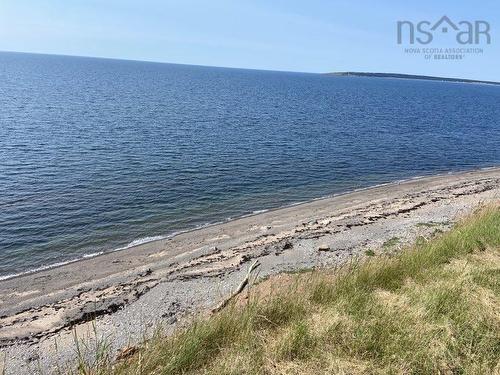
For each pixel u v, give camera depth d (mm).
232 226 19203
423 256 9352
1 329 10188
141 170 27375
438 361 5270
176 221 19766
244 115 59438
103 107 58281
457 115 79688
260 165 31078
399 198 24250
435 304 6598
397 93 152750
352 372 5117
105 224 18891
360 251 14922
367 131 51406
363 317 6332
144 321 10250
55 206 20438
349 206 22719
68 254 15859
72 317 10672
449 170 34750
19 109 50281
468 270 8227
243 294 8602
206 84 141375
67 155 29766
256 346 5676
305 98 102500
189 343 5500
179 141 37281
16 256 15469
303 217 20578
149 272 14117
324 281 7938
